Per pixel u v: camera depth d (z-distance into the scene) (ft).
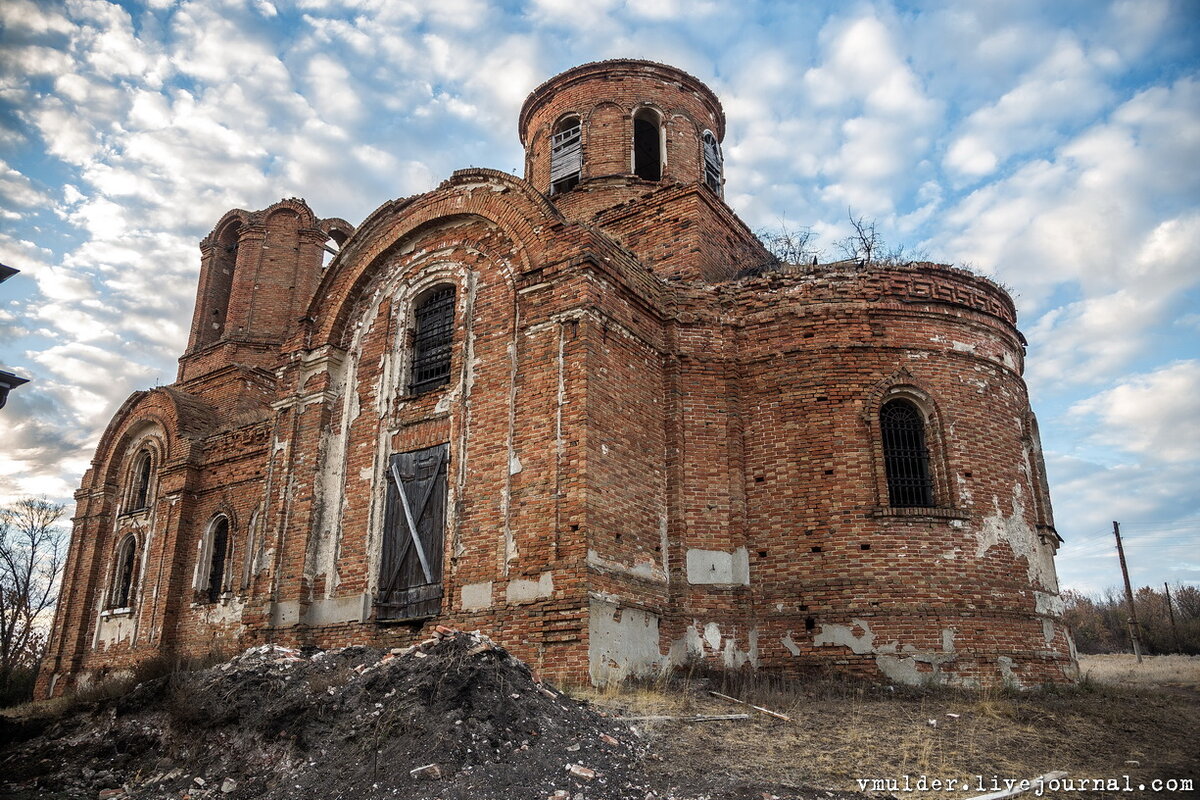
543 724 28.55
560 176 77.51
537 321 48.78
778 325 53.36
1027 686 46.32
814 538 48.78
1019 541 50.67
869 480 49.14
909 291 53.31
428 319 57.00
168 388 85.40
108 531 85.25
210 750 31.22
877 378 51.31
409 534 50.80
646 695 38.47
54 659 81.71
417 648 33.22
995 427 52.54
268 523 58.29
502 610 44.21
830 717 36.37
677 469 50.42
